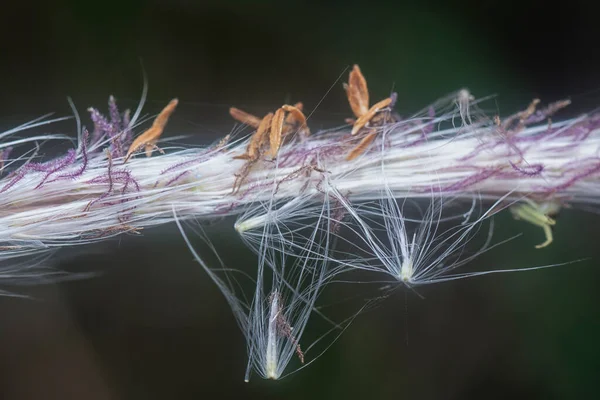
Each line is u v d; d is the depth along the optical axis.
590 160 0.09
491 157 0.09
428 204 0.09
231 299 0.10
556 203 0.09
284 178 0.09
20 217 0.09
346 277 0.10
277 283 0.09
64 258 0.10
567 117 0.10
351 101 0.09
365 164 0.09
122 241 0.10
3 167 0.09
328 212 0.09
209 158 0.09
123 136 0.09
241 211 0.09
